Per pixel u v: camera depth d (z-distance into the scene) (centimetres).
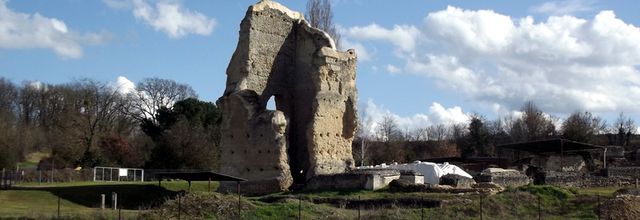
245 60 4703
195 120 8169
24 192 4331
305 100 4834
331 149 4656
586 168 6531
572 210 3441
